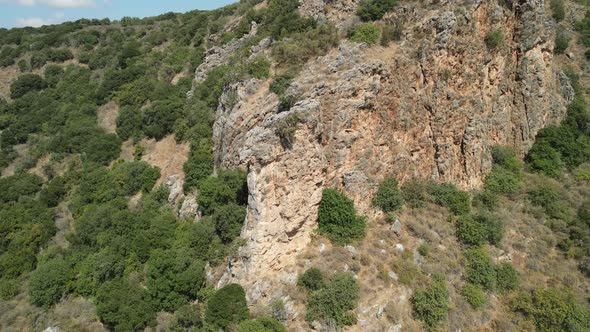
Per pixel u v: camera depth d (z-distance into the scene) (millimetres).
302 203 26391
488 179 32031
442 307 24172
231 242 29141
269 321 22781
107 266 32125
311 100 26906
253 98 32312
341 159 27703
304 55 31547
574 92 39375
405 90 29875
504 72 33406
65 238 39469
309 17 37719
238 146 31766
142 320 27516
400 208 29047
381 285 24953
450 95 30391
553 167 33312
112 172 43719
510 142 34312
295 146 25797
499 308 26031
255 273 25406
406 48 30188
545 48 34844
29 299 33125
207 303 26062
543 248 28516
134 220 36094
